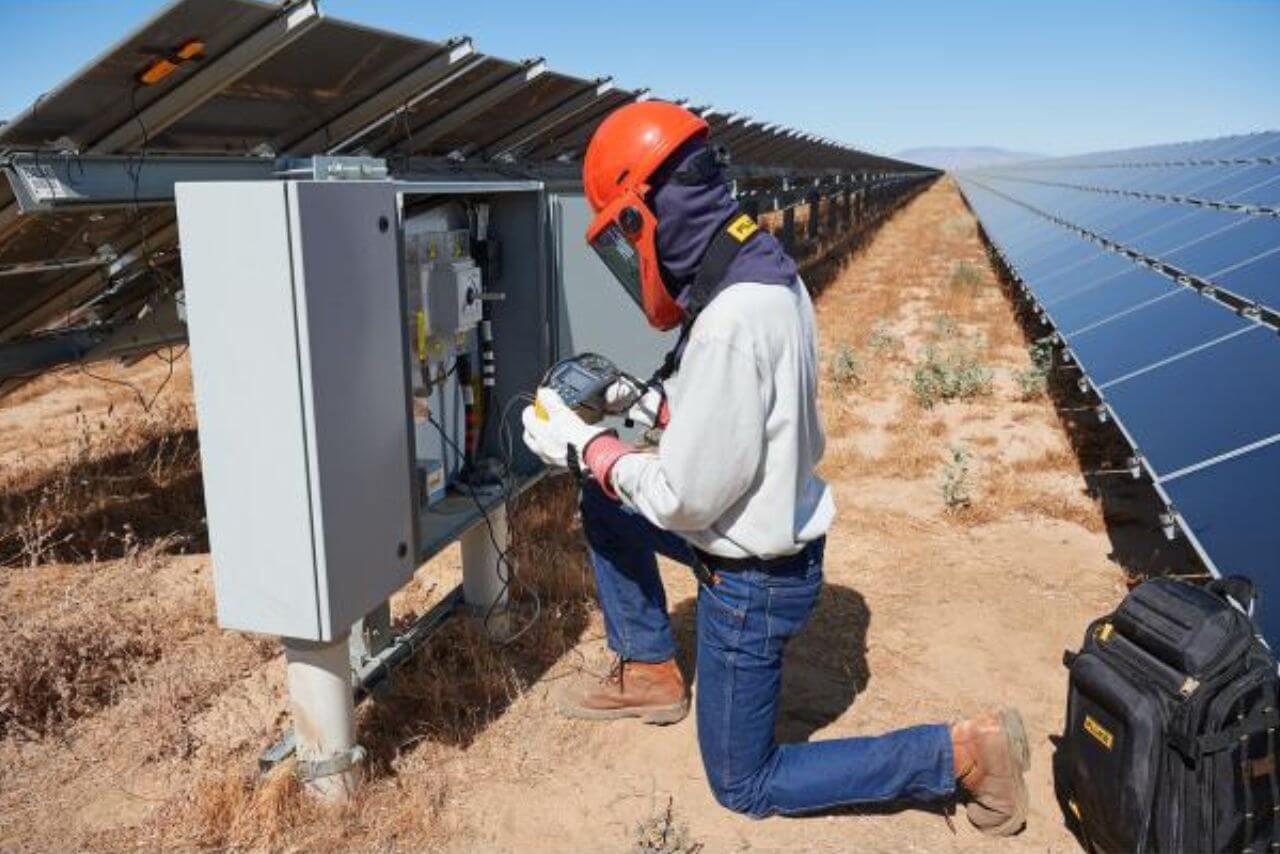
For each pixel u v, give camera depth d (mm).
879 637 4395
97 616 4277
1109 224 13844
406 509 3107
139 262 6125
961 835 3092
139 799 3312
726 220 2631
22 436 8258
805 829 3129
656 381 3125
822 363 10586
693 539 2834
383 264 2889
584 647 4281
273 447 2674
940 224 35312
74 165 4680
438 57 6246
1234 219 9359
